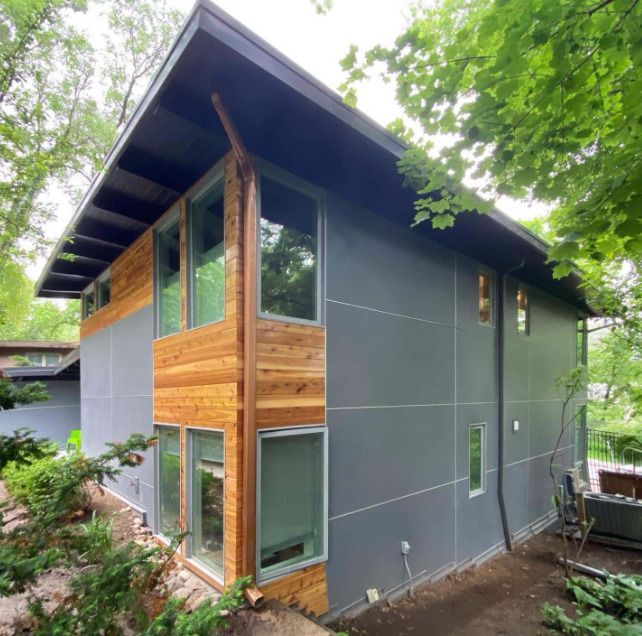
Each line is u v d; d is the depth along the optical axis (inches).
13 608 116.4
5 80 238.7
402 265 206.8
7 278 354.3
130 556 81.1
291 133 143.0
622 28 82.7
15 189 259.3
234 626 117.6
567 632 160.7
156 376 201.8
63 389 507.5
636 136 93.3
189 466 170.4
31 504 87.4
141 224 217.0
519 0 83.9
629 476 326.6
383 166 162.4
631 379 341.1
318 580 152.9
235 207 146.3
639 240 100.3
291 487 150.3
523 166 111.9
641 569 229.0
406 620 168.4
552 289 336.8
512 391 286.0
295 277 159.9
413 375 206.5
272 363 146.3
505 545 258.8
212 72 114.1
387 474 187.0
